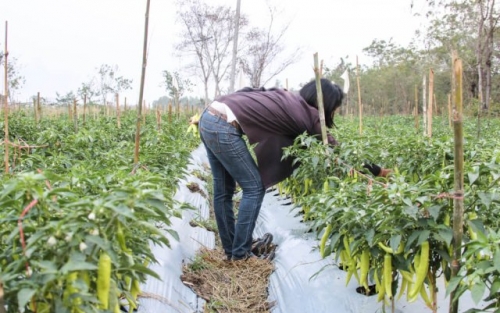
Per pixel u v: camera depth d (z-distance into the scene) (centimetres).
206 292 382
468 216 260
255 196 407
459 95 209
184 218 527
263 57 2891
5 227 200
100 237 176
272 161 409
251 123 391
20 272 177
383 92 3969
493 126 1339
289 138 418
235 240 423
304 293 359
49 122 967
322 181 433
